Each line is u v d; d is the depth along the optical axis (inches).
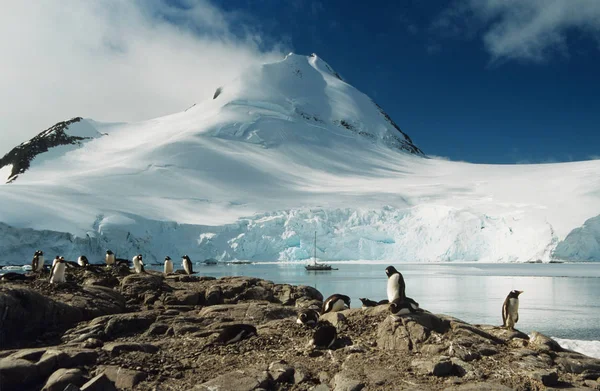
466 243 3307.1
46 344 458.3
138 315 527.2
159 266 2938.0
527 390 314.5
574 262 3095.5
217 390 331.3
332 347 410.9
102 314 563.8
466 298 1464.1
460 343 378.9
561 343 703.1
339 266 3184.1
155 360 392.8
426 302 1374.3
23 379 342.0
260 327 490.6
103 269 874.8
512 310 447.2
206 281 872.3
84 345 427.8
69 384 326.0
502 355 369.7
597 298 1467.8
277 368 359.9
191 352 418.0
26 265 2466.8
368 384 325.1
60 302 524.7
